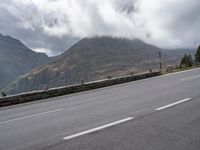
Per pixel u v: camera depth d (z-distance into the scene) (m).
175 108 11.03
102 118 10.27
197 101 12.31
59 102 18.11
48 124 10.19
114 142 7.08
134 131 7.98
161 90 17.88
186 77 26.36
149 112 10.61
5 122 12.00
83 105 14.71
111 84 28.88
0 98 20.00
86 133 8.22
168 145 6.59
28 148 7.35
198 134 7.35
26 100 21.56
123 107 12.42
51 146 7.27
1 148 7.62
